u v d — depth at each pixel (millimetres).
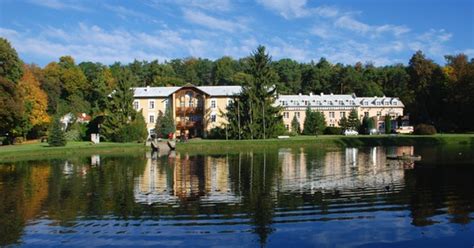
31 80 95375
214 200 26297
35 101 87125
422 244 18016
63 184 33250
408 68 137625
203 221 21562
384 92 149500
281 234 19344
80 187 31703
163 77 145625
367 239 18641
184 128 99125
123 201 26406
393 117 120625
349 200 25844
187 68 177375
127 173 39219
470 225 20438
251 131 84875
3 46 76375
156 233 19719
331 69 165125
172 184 32469
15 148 66125
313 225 20641
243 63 178000
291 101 118750
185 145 71250
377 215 22344
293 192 28562
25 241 18875
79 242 18672
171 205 25109
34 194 29094
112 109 86938
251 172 38781
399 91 143500
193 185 31859
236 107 88250
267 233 19516
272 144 72875
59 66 145875
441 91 118875
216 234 19453
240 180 34000
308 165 43688
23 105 73062
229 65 174750
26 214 23453
